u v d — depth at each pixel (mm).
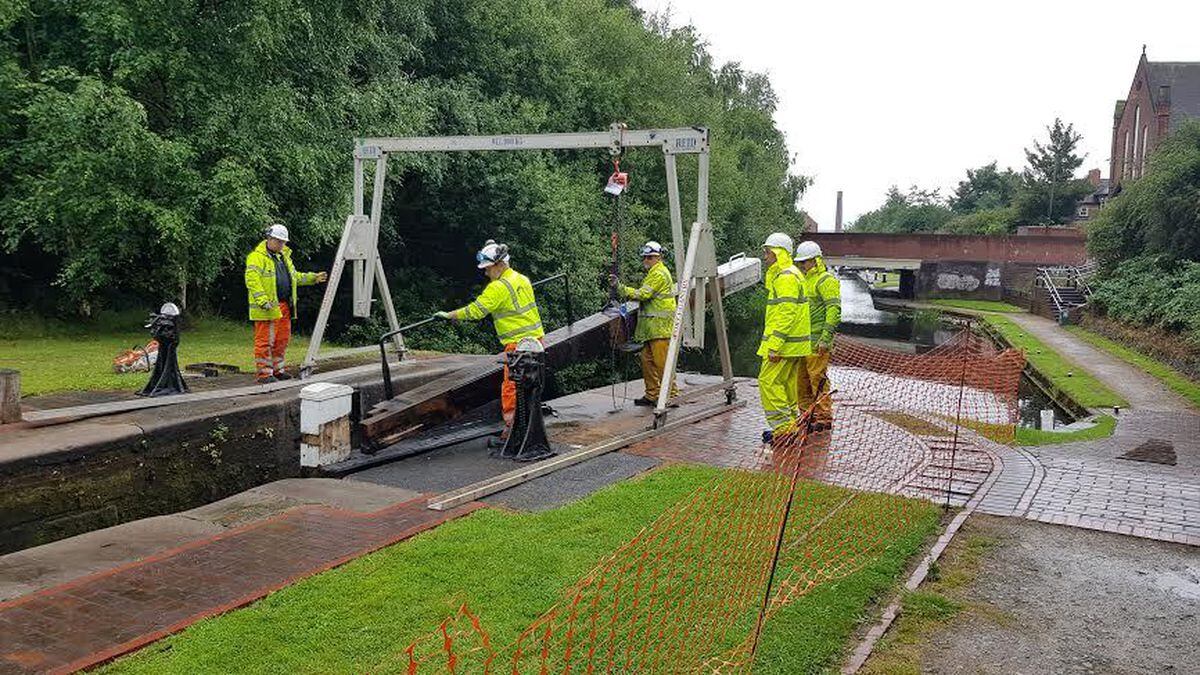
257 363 9914
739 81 42969
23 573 4938
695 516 5938
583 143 9484
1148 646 4629
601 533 5727
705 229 9430
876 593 5156
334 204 16719
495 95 24203
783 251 8438
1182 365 19547
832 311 8984
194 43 14727
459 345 21000
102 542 5488
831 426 9312
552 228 21828
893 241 51531
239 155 14688
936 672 4250
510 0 24453
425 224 23312
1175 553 6074
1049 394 18344
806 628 4508
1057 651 4535
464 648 4035
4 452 6559
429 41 23016
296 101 16516
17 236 13453
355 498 6500
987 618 4914
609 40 28406
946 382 13875
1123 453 9906
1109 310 28266
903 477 7750
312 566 5082
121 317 15945
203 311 17797
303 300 21375
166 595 4629
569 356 9539
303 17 15031
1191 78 54844
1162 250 27141
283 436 8977
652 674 3725
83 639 4078
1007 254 49594
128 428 7484
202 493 8070
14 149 13273
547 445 8047
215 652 3988
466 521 6000
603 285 23391
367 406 10109
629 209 25422
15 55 13688
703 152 9078
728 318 35062
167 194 14070
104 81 13945
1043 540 6281
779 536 4004
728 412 10578
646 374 10570
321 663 3920
